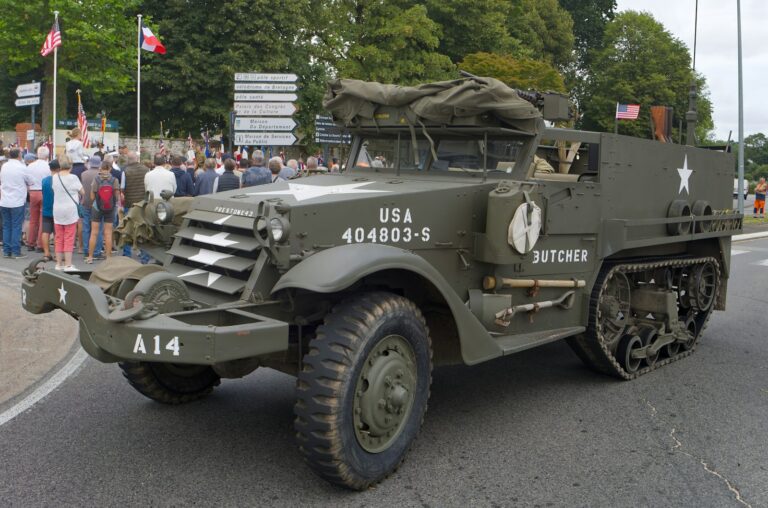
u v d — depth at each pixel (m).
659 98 41.00
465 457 4.41
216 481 3.99
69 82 32.19
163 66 29.73
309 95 30.55
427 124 5.13
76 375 5.84
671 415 5.29
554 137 5.21
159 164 11.00
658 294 6.62
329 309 4.14
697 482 4.12
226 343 3.43
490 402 5.52
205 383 5.31
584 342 5.96
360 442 3.86
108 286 4.31
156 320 3.53
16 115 38.25
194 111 30.31
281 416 5.03
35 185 12.23
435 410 5.30
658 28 41.81
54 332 7.05
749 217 28.64
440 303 4.51
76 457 4.27
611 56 42.50
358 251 3.87
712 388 6.00
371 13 30.25
